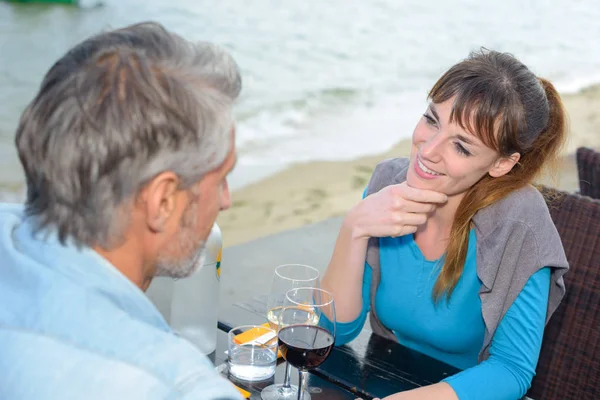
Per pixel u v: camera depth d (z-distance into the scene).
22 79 5.14
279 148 5.62
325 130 6.21
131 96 0.64
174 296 1.20
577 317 1.66
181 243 0.74
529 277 1.40
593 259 1.64
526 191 1.45
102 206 0.65
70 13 5.74
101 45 0.68
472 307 1.49
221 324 1.39
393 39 8.18
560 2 9.30
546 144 1.43
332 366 1.29
